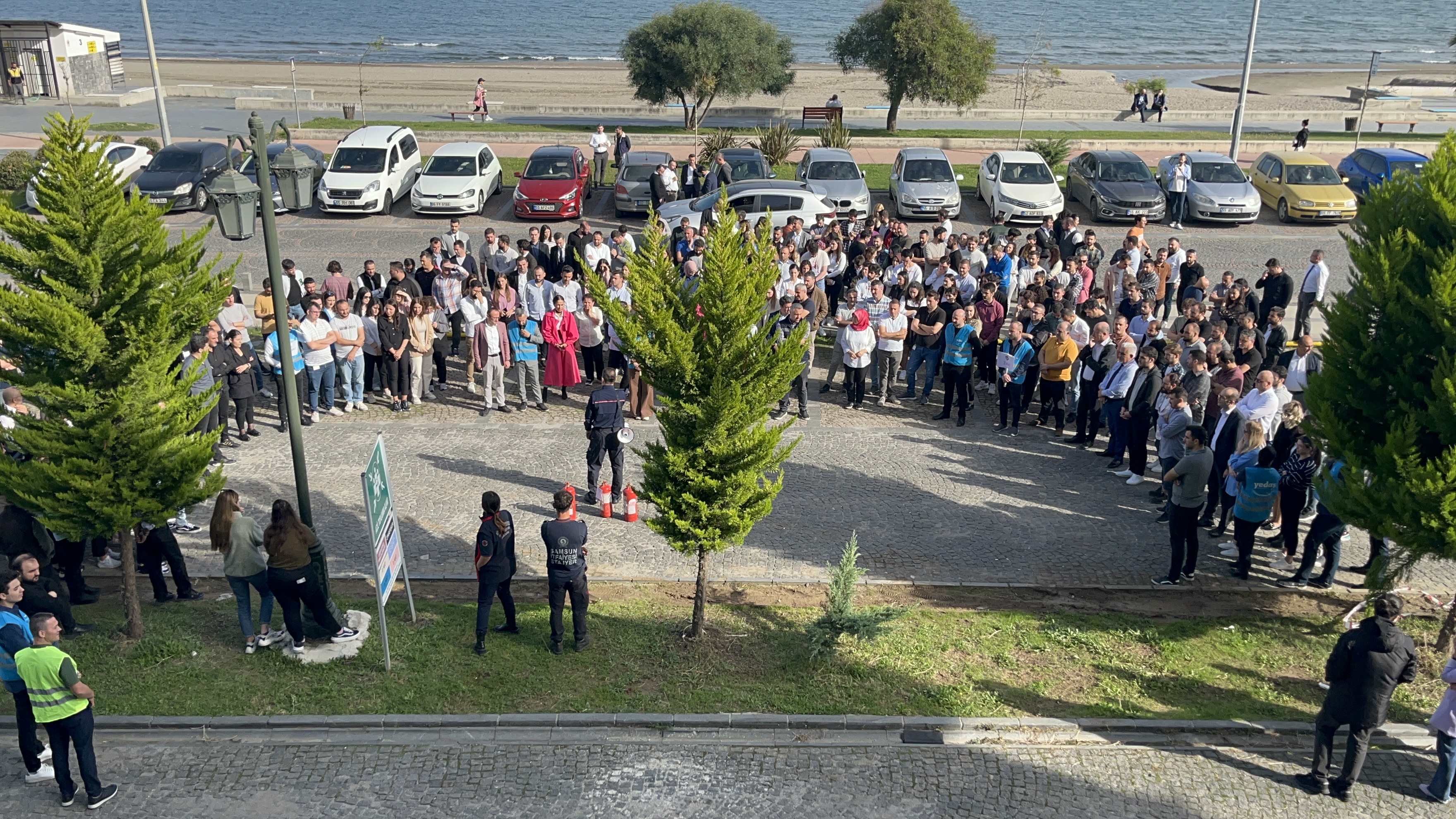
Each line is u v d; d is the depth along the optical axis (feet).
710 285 31.09
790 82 134.31
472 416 56.18
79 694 26.63
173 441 33.27
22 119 129.39
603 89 178.81
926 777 29.53
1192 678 34.24
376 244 86.38
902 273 62.44
